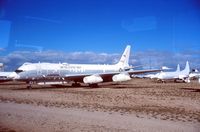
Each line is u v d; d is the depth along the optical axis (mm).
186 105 19703
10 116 13367
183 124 11758
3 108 16391
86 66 45219
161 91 35250
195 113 15477
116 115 14297
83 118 13164
